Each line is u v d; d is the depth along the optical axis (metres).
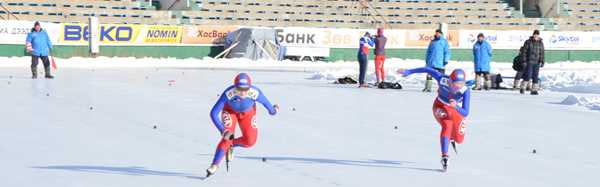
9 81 22.92
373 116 15.29
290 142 11.71
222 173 9.18
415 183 8.76
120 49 39.84
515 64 22.31
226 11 46.56
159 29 40.81
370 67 38.34
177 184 8.48
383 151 11.01
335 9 49.03
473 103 18.45
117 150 10.72
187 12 45.50
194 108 16.12
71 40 38.59
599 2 54.28
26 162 9.70
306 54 42.28
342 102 18.05
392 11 49.94
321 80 26.06
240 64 37.69
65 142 11.35
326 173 9.27
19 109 15.42
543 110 17.03
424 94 20.73
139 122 13.73
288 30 42.28
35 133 12.20
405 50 45.22
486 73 23.00
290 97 19.12
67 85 21.66
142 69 30.80
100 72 28.23
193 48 41.75
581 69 41.06
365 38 22.67
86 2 43.78
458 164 10.05
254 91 8.57
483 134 12.98
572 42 48.09
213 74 28.03
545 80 26.81
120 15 44.00
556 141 12.31
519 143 12.03
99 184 8.44
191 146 11.14
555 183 8.95
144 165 9.62
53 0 42.91
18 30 37.22
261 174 9.14
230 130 8.55
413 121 14.58
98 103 16.83
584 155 11.00
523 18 52.09
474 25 51.00
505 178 9.19
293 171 9.37
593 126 14.29
